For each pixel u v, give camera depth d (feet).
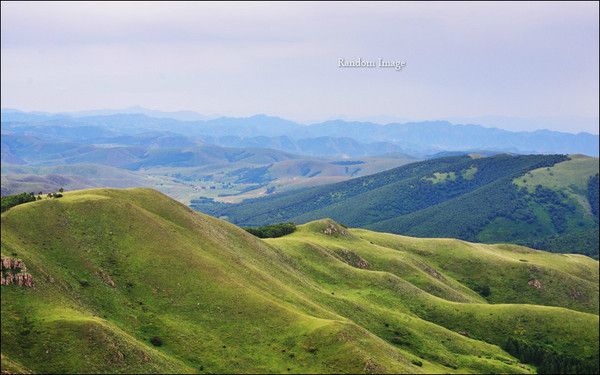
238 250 549.54
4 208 442.50
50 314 320.50
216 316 389.80
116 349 308.60
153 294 398.42
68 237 421.18
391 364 364.58
